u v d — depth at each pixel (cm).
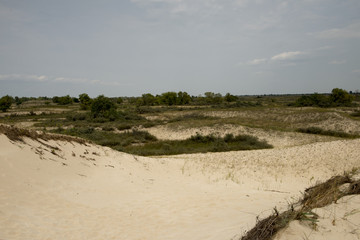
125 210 731
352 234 367
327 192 529
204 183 1129
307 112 4084
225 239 470
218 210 733
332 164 1500
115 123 4059
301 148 2059
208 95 8288
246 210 704
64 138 1218
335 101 6372
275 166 1515
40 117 5250
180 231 586
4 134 905
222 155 1972
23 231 518
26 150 897
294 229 391
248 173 1336
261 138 2916
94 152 1270
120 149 2350
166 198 868
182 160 1639
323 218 418
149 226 625
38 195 696
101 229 591
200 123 3519
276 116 4253
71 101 9456
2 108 6362
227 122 3412
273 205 738
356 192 520
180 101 8012
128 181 1041
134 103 9019
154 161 1497
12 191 662
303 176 1283
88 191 833
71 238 531
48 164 904
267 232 394
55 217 611
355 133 3141
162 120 4494
